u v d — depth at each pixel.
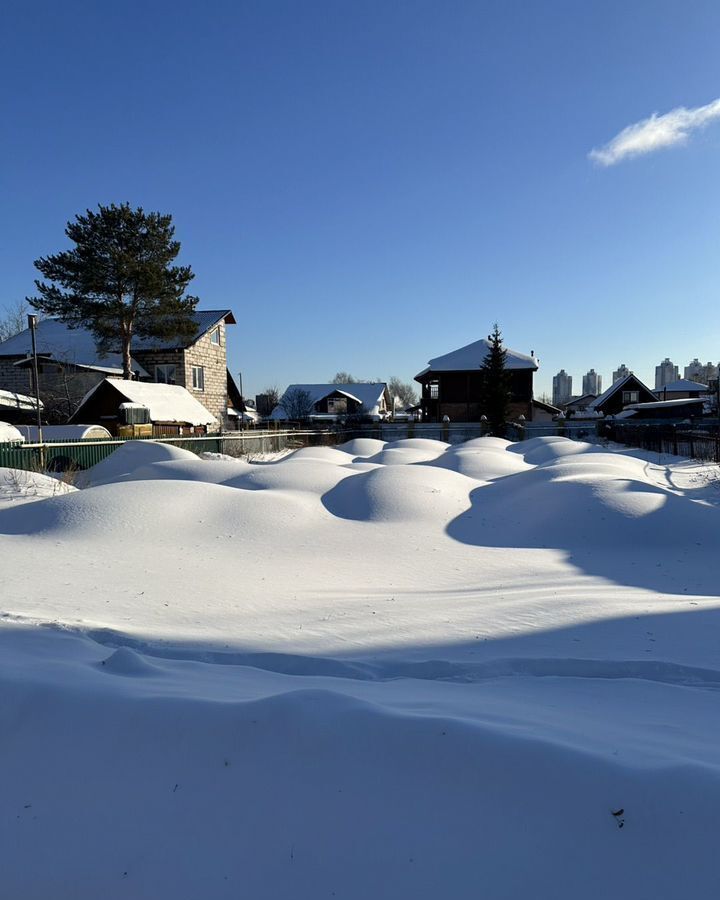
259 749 2.41
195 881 1.99
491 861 1.94
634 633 4.67
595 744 2.44
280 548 7.74
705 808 1.98
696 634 4.61
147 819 2.21
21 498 11.01
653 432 26.33
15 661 3.40
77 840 2.17
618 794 2.07
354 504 9.93
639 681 3.74
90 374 30.33
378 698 3.08
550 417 47.38
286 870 1.99
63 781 2.39
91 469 16.39
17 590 5.59
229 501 9.20
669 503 9.32
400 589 6.21
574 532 8.64
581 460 14.60
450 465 16.03
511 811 2.08
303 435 32.72
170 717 2.58
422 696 3.22
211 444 23.31
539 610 5.33
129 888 1.99
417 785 2.21
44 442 16.73
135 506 8.72
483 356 44.44
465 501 10.61
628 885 1.83
